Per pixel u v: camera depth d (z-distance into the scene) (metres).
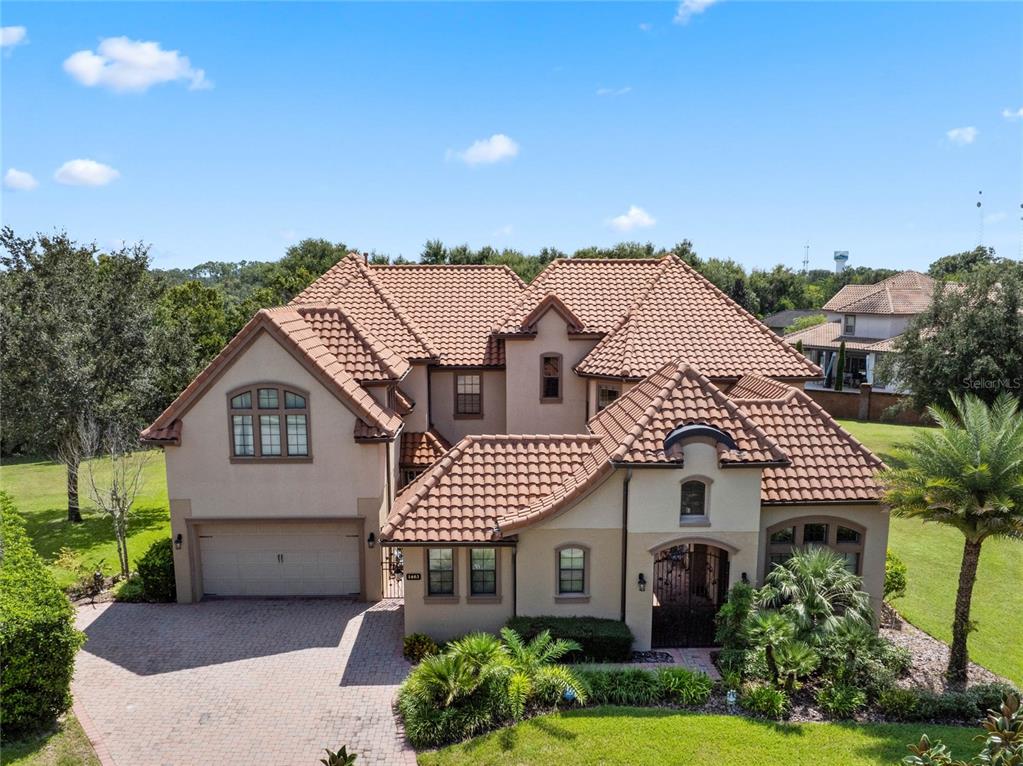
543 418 27.75
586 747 13.37
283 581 21.77
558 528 17.78
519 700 14.59
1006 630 19.52
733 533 17.69
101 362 28.72
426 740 14.00
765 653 15.88
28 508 32.59
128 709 15.44
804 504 18.03
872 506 18.25
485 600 18.09
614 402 22.56
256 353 20.38
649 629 17.89
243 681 16.67
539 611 18.14
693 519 17.69
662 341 25.67
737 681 15.48
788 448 19.05
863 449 19.00
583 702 14.95
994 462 15.18
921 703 14.80
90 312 28.95
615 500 17.66
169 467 20.83
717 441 17.28
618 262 30.12
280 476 20.86
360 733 14.51
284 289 66.88
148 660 17.73
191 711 15.37
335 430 20.66
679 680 15.50
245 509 21.00
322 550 21.61
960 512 14.86
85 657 17.89
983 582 23.02
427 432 26.83
